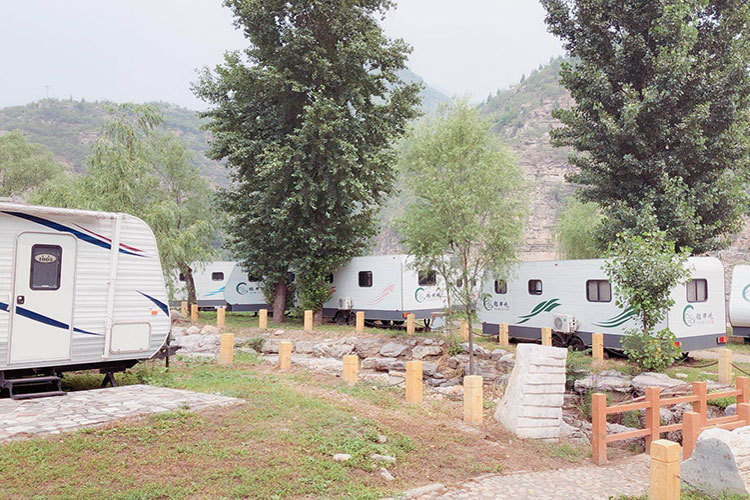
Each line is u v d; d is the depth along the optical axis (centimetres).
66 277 944
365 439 764
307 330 2156
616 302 1463
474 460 769
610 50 2208
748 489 610
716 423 935
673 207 1958
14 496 505
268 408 857
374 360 1822
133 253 1027
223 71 2331
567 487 694
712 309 1605
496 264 1691
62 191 2247
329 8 2219
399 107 2345
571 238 3366
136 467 589
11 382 884
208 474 585
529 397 952
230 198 2458
